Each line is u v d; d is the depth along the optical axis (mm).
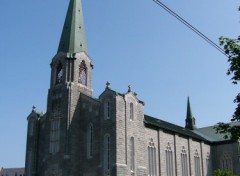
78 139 60781
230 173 68250
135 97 62000
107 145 56469
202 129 103062
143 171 59125
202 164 82250
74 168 58250
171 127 77375
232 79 19891
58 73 66312
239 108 19828
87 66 66812
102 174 55219
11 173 153750
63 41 67938
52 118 63250
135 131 59781
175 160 71938
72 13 70500
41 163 64688
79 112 62531
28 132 69000
